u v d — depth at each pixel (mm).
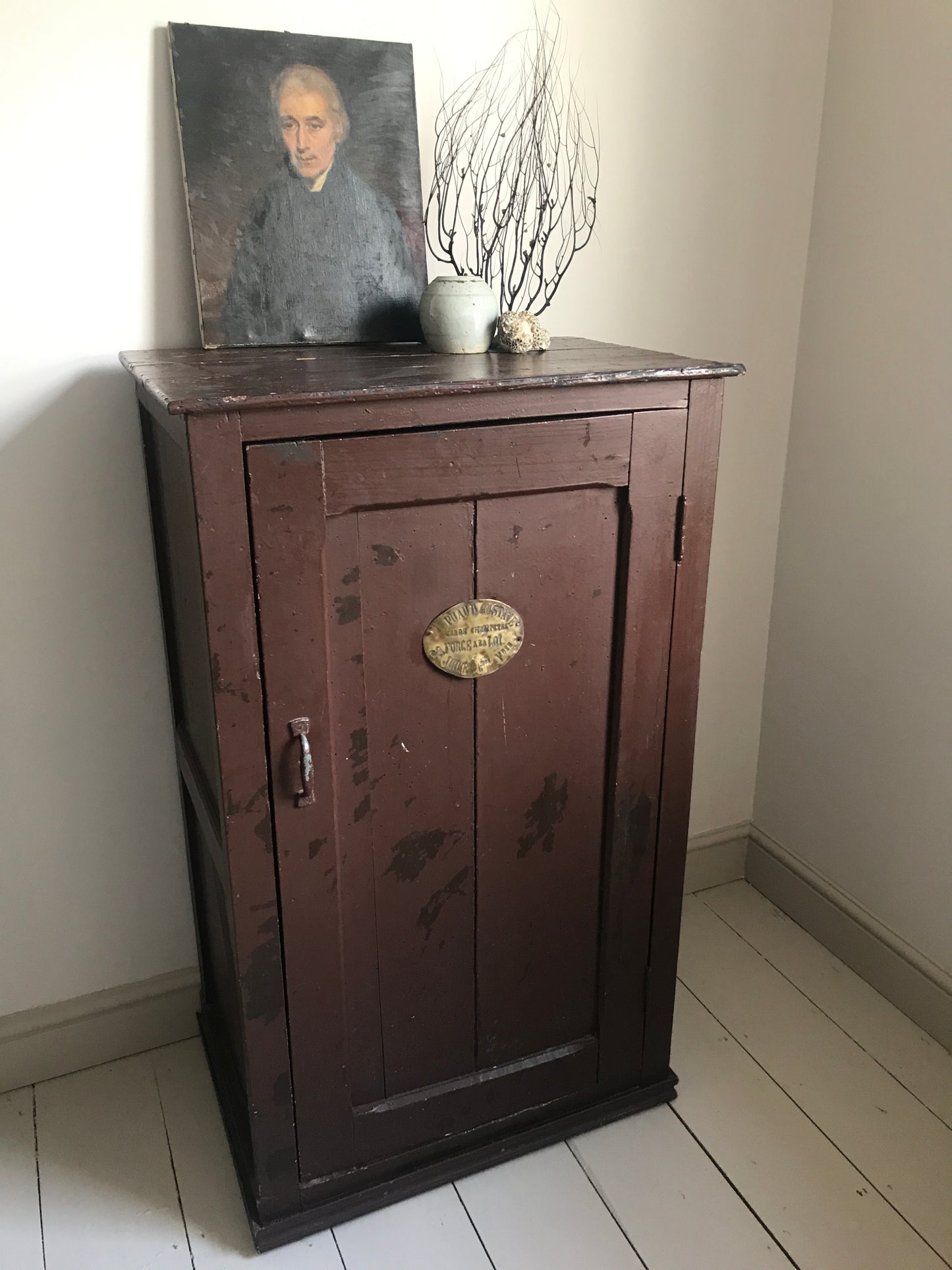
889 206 1592
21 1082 1626
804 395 1820
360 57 1351
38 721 1476
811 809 1967
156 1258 1346
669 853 1434
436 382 1051
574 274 1606
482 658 1195
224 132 1304
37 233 1276
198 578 1067
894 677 1719
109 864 1598
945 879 1682
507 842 1315
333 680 1123
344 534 1073
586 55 1498
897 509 1659
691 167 1628
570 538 1197
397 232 1421
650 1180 1457
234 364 1218
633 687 1303
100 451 1392
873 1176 1463
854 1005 1808
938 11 1461
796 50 1635
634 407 1161
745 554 1915
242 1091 1468
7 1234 1376
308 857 1183
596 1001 1489
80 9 1219
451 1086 1415
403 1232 1378
